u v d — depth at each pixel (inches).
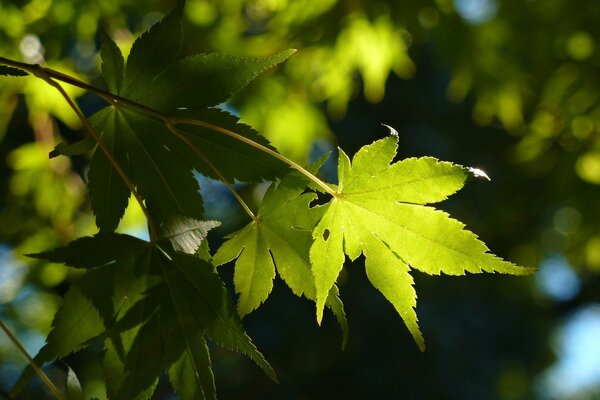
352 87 211.6
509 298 464.8
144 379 61.9
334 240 63.3
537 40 226.5
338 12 189.3
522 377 510.9
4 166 223.1
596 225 258.8
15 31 151.6
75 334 60.9
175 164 65.2
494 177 417.4
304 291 64.7
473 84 228.4
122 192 65.3
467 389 444.5
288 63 192.9
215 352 233.6
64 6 151.8
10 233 188.7
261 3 179.3
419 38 204.1
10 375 222.5
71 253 60.2
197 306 62.6
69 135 232.4
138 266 62.1
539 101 241.3
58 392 60.6
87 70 174.7
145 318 62.2
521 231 360.8
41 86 165.2
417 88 420.5
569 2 220.7
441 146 429.7
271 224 65.1
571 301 503.8
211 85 65.1
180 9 65.4
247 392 403.2
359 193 63.1
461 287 441.1
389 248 63.5
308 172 63.5
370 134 420.5
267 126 202.4
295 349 412.2
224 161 65.3
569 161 246.8
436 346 434.9
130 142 65.5
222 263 65.7
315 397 414.6
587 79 232.7
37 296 205.6
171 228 63.5
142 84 65.4
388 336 422.9
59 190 181.8
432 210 61.9
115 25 158.7
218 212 322.0
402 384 423.2
